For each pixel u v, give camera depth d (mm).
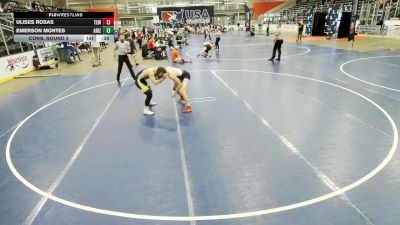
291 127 5762
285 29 43031
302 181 3918
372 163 4316
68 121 6605
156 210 3438
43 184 4074
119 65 10297
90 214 3404
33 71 13836
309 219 3203
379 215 3234
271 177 4043
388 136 5219
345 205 3414
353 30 19141
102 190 3879
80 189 3920
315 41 24156
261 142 5137
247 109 6914
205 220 3240
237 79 10219
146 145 5188
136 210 3449
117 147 5156
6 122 6777
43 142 5516
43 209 3529
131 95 8586
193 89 8984
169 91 8859
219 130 5734
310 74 10805
